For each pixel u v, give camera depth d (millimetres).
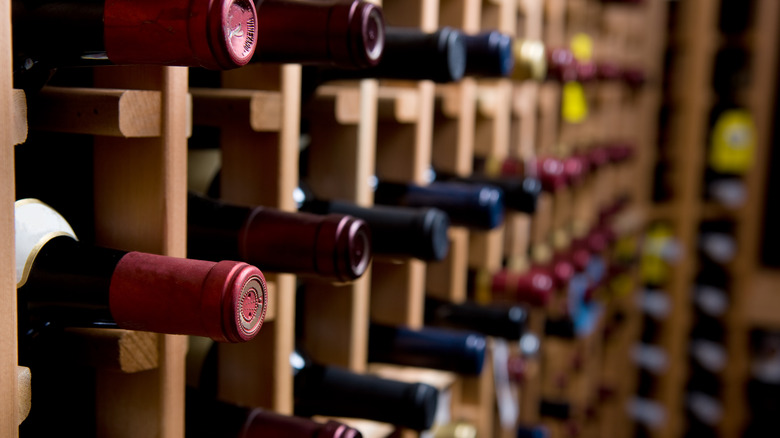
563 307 1373
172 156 490
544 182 1119
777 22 2240
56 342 498
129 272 403
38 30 442
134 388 519
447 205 802
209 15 361
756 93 2154
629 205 2004
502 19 978
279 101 588
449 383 931
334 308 744
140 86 481
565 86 1396
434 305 989
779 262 2342
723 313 2338
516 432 1255
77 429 627
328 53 502
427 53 663
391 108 761
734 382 2320
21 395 396
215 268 386
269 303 605
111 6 377
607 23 1630
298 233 531
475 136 1043
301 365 736
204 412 591
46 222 475
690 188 2178
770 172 2346
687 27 2135
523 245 1157
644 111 2004
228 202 617
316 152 721
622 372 2062
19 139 386
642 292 2361
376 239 686
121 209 505
